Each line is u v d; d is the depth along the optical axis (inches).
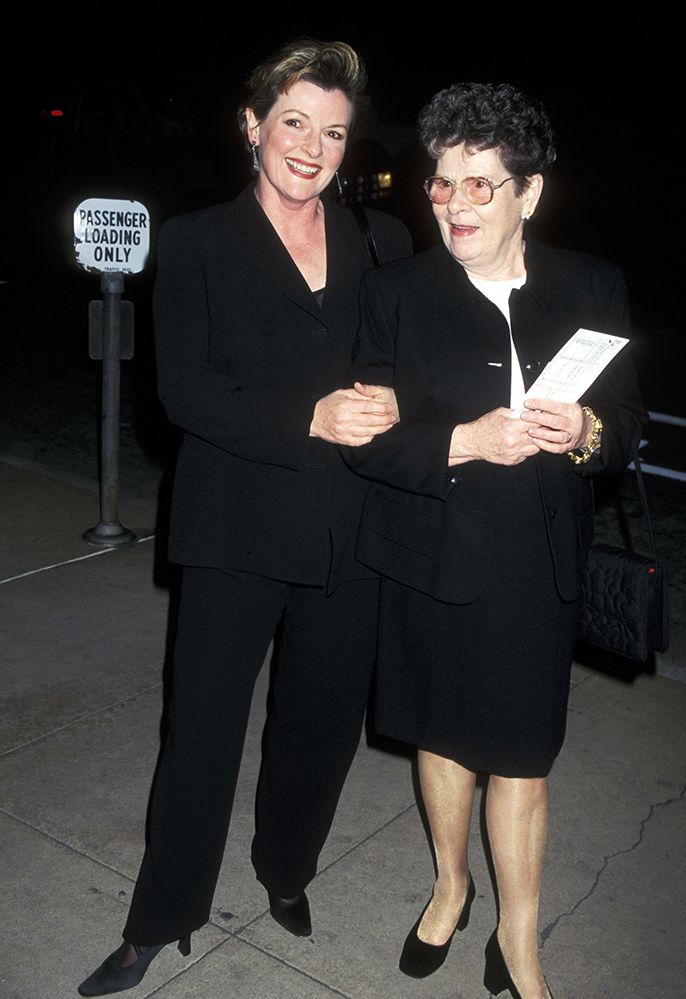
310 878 124.6
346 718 117.2
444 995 118.3
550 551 105.0
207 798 113.3
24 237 519.5
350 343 111.0
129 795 146.3
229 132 465.7
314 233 111.4
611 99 786.8
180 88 503.5
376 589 114.8
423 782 117.7
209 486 110.0
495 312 104.5
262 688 172.9
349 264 111.5
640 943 126.4
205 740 112.2
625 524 259.1
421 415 106.4
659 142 714.8
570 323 106.2
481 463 103.9
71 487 250.2
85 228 201.6
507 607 105.1
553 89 812.6
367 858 137.8
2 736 157.5
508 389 104.3
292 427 105.6
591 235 556.7
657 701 177.2
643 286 476.4
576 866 137.9
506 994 118.6
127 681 172.9
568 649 108.7
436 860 120.5
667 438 313.3
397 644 111.3
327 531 110.3
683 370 372.2
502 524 104.3
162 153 468.8
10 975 117.3
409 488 103.8
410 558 106.5
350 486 111.8
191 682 112.0
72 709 164.9
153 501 246.8
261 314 108.3
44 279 458.6
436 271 106.3
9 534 222.8
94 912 126.3
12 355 360.8
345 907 129.6
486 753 108.2
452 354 104.7
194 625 112.2
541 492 103.7
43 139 516.1
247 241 107.1
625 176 655.1
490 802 113.3
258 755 156.9
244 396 107.0
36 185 541.0
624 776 156.9
